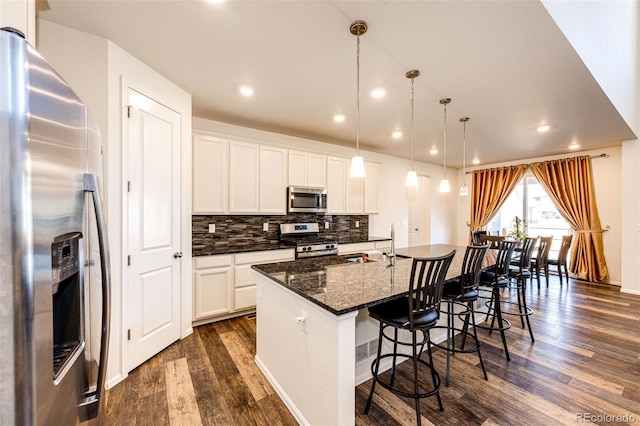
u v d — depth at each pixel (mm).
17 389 598
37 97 656
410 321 1665
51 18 1794
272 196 3838
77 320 908
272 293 2109
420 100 2943
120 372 2107
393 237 2531
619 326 3172
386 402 1916
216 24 1830
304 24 1814
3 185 583
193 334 2904
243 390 2023
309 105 3137
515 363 2398
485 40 1943
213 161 3338
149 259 2391
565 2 1888
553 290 4617
